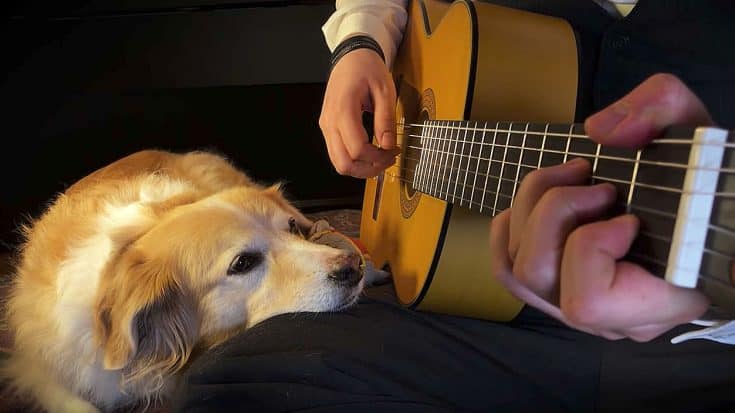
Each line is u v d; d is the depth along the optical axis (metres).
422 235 1.14
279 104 2.25
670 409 0.88
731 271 0.42
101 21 2.04
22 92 2.10
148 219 1.30
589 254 0.47
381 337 1.00
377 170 1.20
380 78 1.25
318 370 0.94
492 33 0.99
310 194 2.35
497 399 0.93
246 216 1.27
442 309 1.11
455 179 0.97
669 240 0.46
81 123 2.19
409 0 1.46
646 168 0.49
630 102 0.47
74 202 1.46
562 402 0.93
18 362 1.40
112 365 1.16
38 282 1.33
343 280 1.20
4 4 1.98
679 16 0.93
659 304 0.46
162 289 1.19
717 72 0.91
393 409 0.89
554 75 0.99
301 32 2.12
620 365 0.92
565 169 0.55
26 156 2.19
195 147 2.30
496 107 0.98
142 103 2.21
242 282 1.23
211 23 2.08
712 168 0.43
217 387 0.95
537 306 0.61
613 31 0.99
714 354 0.89
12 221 2.24
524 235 0.52
